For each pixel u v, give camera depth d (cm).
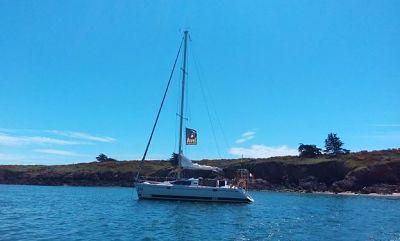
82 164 15262
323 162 11719
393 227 3422
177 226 3212
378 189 10369
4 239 2447
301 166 11831
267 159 12925
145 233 2812
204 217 3884
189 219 3694
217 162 13225
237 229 3136
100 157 16225
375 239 2767
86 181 13238
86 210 4491
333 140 13700
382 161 11188
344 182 10900
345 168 11419
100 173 13338
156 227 3128
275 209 5069
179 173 5541
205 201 5275
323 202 6800
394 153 12481
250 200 5422
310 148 13500
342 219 4028
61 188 11375
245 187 6028
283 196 8631
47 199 6469
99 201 5984
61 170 14288
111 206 5019
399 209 5453
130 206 4847
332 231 3130
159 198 5309
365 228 3338
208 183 5403
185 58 5778
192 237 2702
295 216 4250
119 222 3397
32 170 14962
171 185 5288
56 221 3431
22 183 14125
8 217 3691
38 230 2864
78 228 3005
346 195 9688
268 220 3803
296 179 11725
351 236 2888
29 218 3641
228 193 5306
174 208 4619
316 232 3061
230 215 4122
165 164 13700
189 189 5262
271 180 12069
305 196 8788
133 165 13950
